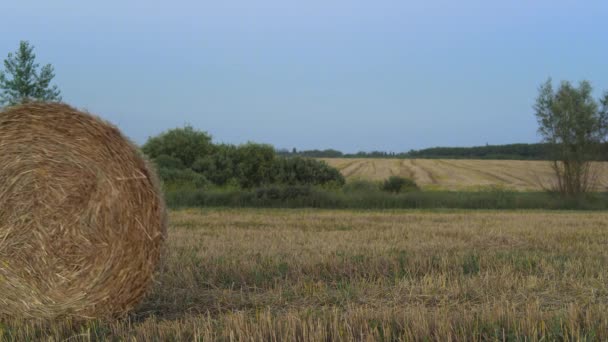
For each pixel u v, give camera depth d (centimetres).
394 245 1084
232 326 527
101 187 609
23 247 591
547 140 3556
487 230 1397
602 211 2733
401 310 576
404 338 498
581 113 3472
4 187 593
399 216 1989
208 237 1235
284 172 3853
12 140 598
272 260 891
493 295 668
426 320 527
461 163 6294
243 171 3806
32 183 596
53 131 605
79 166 605
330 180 3859
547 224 1625
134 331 550
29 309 590
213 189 3116
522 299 654
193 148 4028
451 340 488
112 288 609
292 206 2620
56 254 595
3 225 590
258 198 2636
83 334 537
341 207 2630
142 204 626
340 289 710
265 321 530
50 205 596
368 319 551
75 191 602
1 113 600
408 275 802
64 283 594
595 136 3494
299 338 500
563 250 1031
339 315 575
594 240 1191
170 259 896
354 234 1319
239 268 824
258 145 3922
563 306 620
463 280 741
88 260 602
